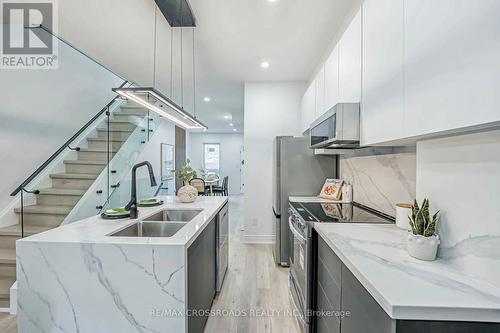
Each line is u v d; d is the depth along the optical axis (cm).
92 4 221
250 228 419
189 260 152
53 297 139
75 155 399
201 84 433
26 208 305
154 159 650
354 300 108
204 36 272
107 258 137
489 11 69
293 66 352
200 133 1104
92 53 315
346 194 273
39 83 332
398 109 116
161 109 271
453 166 108
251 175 418
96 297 138
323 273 156
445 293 83
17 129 303
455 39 81
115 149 453
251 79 406
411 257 112
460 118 79
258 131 418
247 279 288
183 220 247
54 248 138
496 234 88
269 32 264
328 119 189
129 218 196
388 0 124
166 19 237
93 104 434
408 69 108
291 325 207
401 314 76
